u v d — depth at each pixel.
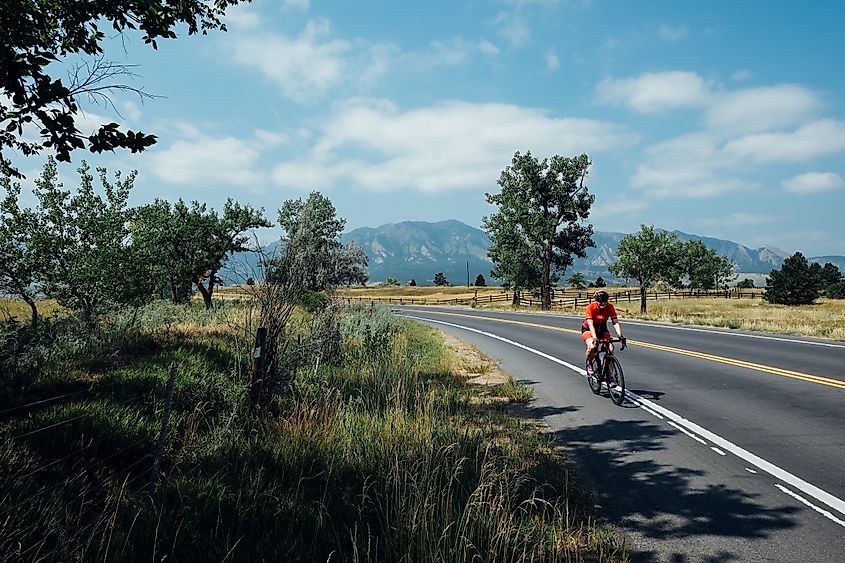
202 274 31.06
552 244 59.75
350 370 11.70
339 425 7.12
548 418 9.09
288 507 4.69
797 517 5.04
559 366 14.83
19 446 4.77
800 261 63.34
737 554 4.43
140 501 4.48
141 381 7.24
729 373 12.39
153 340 10.47
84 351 8.79
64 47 6.00
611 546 4.52
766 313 41.06
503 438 7.72
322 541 4.30
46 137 5.20
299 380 9.17
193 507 4.55
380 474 5.52
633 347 17.77
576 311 45.84
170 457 5.73
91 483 4.64
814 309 47.84
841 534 4.70
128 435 5.62
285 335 8.91
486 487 5.19
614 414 9.20
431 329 27.27
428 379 11.93
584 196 60.44
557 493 5.64
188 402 7.22
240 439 6.23
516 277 59.91
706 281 91.38
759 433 7.68
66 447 5.11
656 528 4.93
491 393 11.13
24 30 5.13
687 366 13.62
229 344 10.78
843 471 6.12
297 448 6.08
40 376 6.87
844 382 10.82
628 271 45.50
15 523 3.72
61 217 15.70
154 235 21.47
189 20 6.75
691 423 8.36
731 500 5.47
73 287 15.62
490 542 4.21
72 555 3.60
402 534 4.24
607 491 5.85
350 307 25.09
